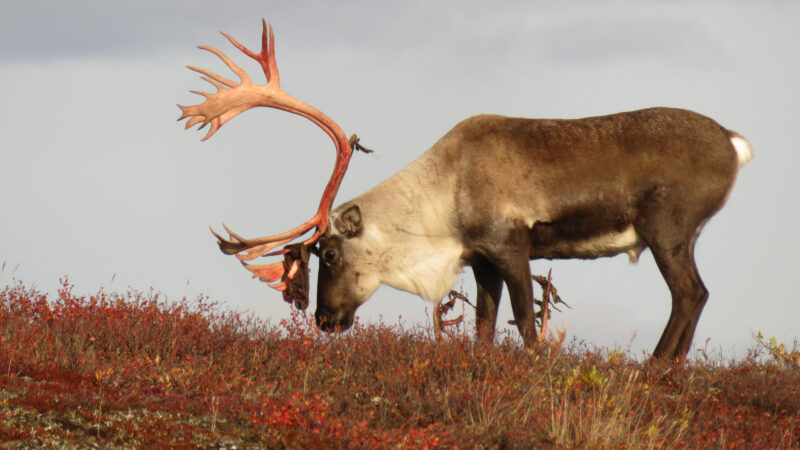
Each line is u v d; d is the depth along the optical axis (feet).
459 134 107.34
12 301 93.66
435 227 107.65
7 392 66.08
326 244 111.96
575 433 68.74
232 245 110.22
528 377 80.69
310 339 88.69
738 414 77.71
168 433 62.08
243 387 73.56
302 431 63.57
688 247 101.76
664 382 89.40
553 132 104.47
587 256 106.11
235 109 110.11
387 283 111.75
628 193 102.32
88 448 58.08
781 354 95.20
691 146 101.76
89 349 78.89
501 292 110.22
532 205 103.24
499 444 65.41
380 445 62.28
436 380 78.95
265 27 111.65
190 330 88.22
